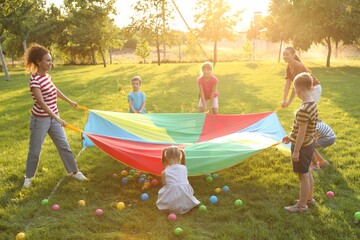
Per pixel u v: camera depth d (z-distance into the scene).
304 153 3.91
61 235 3.79
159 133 6.28
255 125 6.44
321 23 23.08
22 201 4.62
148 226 3.92
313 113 3.76
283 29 25.20
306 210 4.14
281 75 18.89
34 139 4.96
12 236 3.80
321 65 25.69
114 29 37.91
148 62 39.91
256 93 12.97
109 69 29.12
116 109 10.78
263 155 6.09
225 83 16.22
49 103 4.94
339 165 5.55
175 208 4.17
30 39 45.06
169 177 4.25
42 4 45.12
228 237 3.65
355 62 28.86
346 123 8.03
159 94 13.33
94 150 6.59
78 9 38.94
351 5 22.75
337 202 4.38
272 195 4.61
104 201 4.62
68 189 4.94
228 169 5.57
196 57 39.25
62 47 47.66
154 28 28.83
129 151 4.92
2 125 9.05
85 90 15.25
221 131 6.50
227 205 4.38
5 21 25.61
